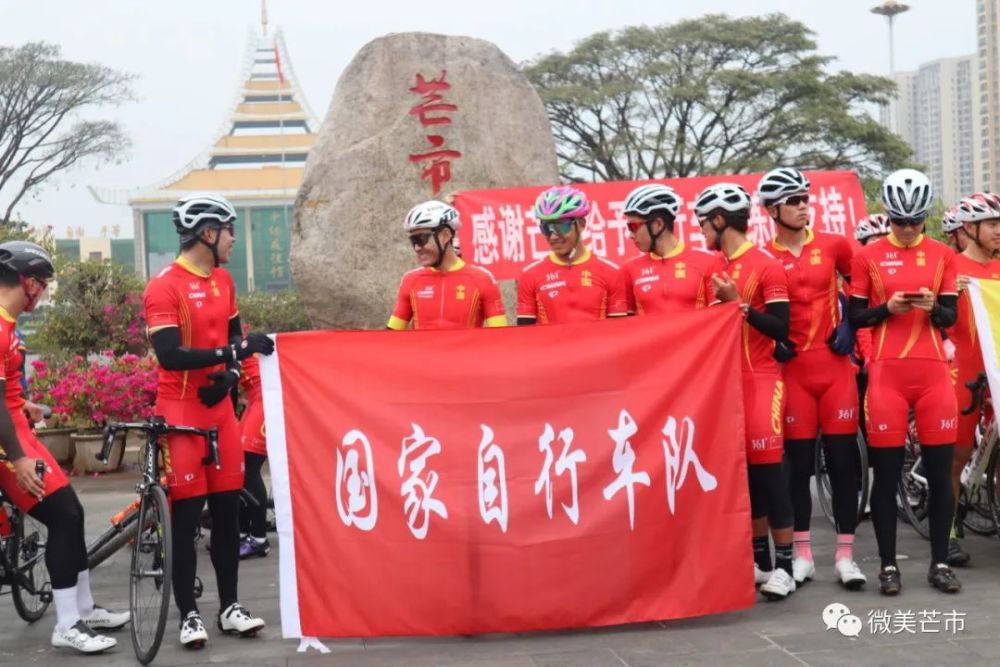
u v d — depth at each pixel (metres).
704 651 5.01
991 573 6.39
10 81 41.97
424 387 5.42
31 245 5.60
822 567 6.67
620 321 5.49
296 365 5.43
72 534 5.55
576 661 4.92
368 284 10.20
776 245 6.24
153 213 82.12
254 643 5.44
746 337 5.98
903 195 5.96
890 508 5.94
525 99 10.73
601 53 36.56
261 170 83.69
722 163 36.56
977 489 7.08
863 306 6.11
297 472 5.37
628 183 9.27
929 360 6.00
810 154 36.25
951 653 4.89
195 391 5.51
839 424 6.13
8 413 5.31
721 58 36.56
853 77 36.44
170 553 5.13
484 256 9.34
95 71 43.69
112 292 16.58
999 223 6.80
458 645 5.27
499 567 5.30
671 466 5.43
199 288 5.52
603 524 5.35
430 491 5.33
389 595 5.28
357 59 10.55
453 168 10.34
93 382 12.19
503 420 5.39
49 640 5.79
